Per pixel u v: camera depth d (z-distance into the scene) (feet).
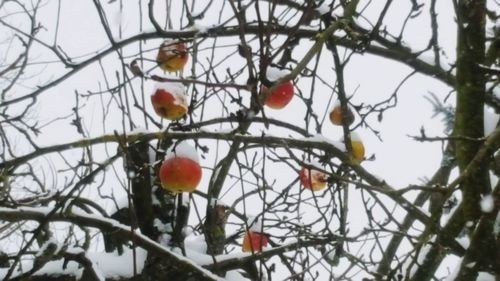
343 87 11.64
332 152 12.41
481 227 10.52
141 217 13.79
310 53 9.22
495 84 11.96
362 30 13.08
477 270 10.72
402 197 11.00
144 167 11.89
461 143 11.59
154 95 11.18
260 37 8.78
